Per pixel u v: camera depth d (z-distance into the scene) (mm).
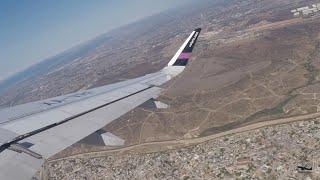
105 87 37594
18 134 24047
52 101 33062
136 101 32594
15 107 31625
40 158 21000
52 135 24422
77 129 25953
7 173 18703
